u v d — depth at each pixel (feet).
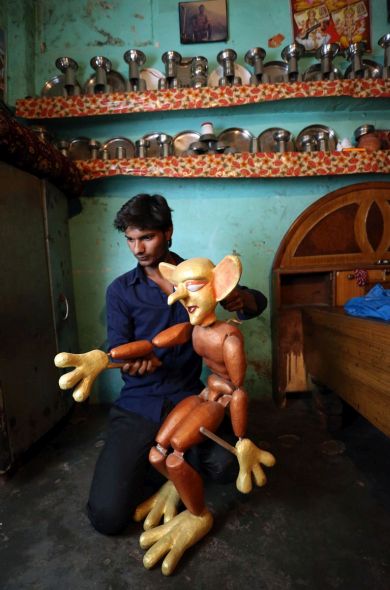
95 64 7.11
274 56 7.58
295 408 7.00
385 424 3.88
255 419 6.53
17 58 7.32
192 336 3.71
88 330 7.59
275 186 7.45
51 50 7.66
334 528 3.74
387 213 6.98
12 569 3.36
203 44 7.63
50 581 3.22
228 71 6.93
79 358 3.21
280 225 7.48
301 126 7.54
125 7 7.64
